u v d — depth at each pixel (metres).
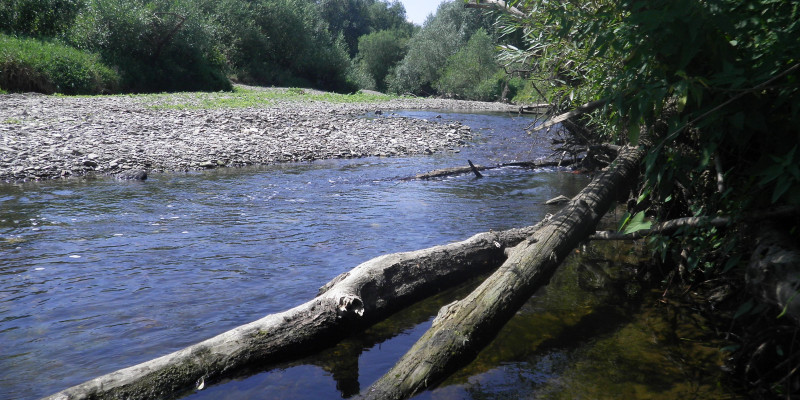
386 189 8.06
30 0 25.31
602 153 7.20
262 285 4.09
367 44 59.00
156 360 2.77
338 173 9.43
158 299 3.80
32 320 3.45
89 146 10.28
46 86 20.09
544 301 3.89
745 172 3.16
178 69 27.67
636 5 2.99
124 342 3.17
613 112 3.46
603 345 3.22
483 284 3.50
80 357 3.00
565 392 2.72
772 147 2.96
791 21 2.69
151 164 9.49
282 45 41.62
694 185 3.74
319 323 3.21
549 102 5.59
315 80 44.16
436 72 47.72
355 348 3.23
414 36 52.94
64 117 13.02
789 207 2.82
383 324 3.57
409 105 28.28
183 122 13.77
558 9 3.96
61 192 7.28
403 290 3.82
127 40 26.12
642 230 3.94
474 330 3.09
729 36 2.90
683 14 2.72
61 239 5.17
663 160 3.67
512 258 3.85
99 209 6.40
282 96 27.31
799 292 2.39
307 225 5.86
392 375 2.77
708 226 3.40
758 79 2.62
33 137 10.54
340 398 2.67
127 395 2.57
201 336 3.26
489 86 37.50
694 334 3.35
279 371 2.95
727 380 2.82
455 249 4.39
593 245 5.21
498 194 7.73
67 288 3.98
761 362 2.77
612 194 4.79
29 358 2.98
